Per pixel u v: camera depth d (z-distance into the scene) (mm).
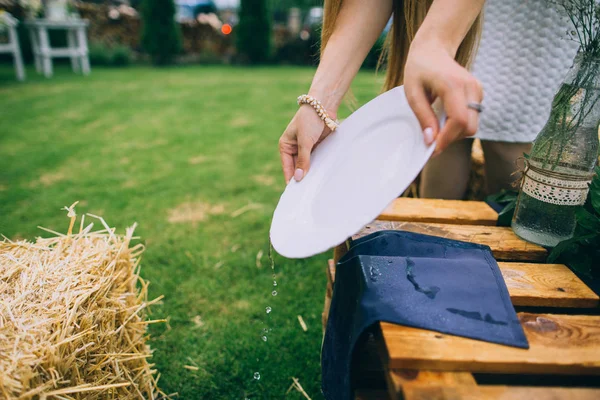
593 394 726
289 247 897
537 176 1184
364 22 1261
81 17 11469
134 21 11961
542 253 1192
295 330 1799
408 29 1312
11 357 902
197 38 12375
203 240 2465
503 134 1687
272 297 2008
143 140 4359
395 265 997
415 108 815
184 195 3072
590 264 1097
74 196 2982
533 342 822
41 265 1195
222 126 4953
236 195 3107
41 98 6195
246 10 11414
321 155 1123
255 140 4434
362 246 1118
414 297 902
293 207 1054
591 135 1124
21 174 3365
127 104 5988
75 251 1276
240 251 2373
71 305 1083
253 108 5906
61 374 989
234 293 2025
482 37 1655
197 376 1568
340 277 1082
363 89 7113
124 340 1291
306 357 1660
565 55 1564
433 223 1369
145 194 3064
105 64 10539
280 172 3572
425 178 1917
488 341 809
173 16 10750
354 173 949
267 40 11648
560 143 1135
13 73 8469
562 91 1120
